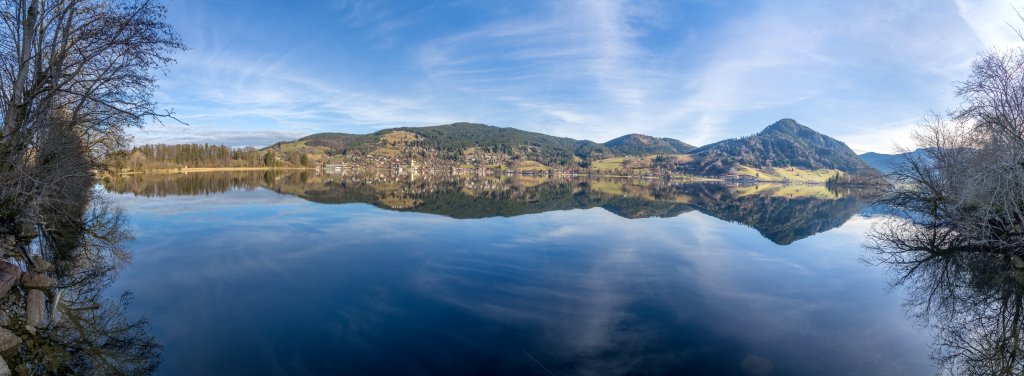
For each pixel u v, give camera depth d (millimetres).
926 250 18750
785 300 11344
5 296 9961
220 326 8828
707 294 11570
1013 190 14656
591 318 9555
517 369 7238
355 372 7023
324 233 19859
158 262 14055
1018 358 8547
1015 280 14078
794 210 38562
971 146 20281
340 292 11055
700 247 18203
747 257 16500
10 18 13328
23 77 13570
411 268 13531
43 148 15141
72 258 14328
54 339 8156
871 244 20094
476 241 18219
